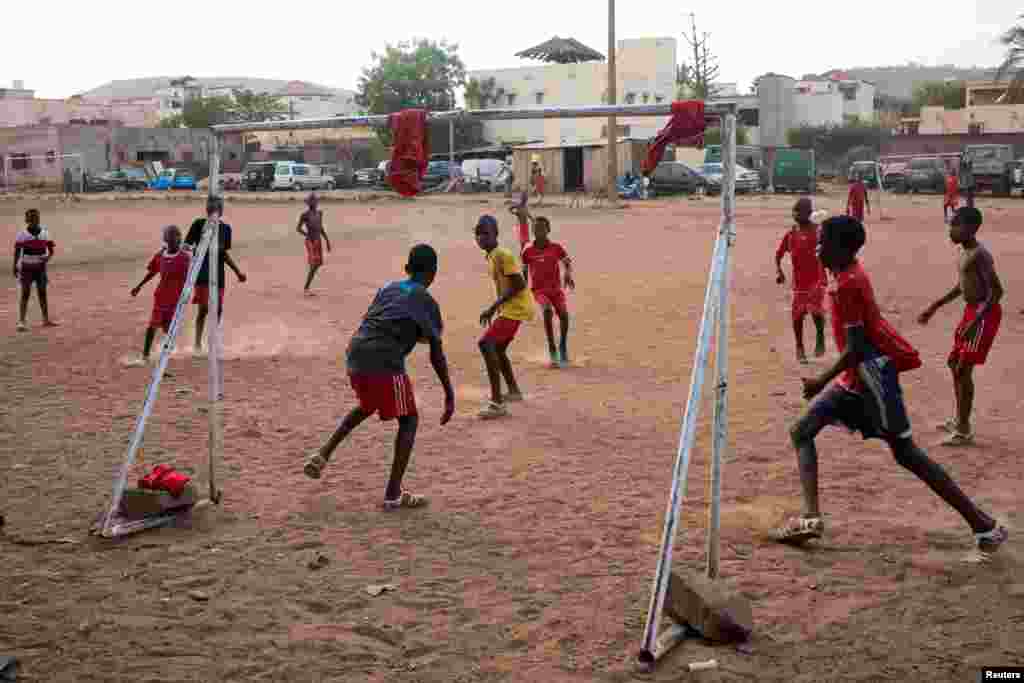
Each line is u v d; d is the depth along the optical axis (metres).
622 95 64.19
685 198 45.28
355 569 5.05
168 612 4.54
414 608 4.59
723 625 4.23
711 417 8.09
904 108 93.25
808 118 78.19
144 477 5.87
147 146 67.88
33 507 5.96
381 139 73.12
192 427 7.84
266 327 12.88
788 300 14.98
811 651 4.17
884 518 5.72
